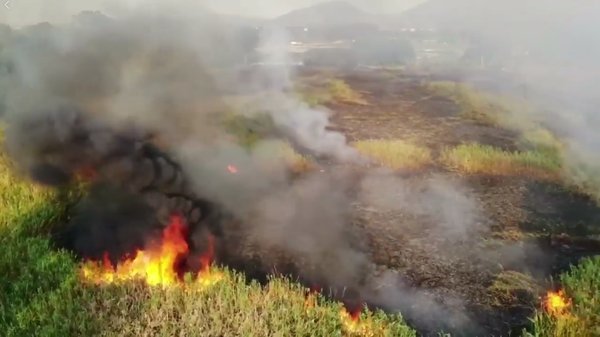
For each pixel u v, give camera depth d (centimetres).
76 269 606
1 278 566
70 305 518
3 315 498
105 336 476
